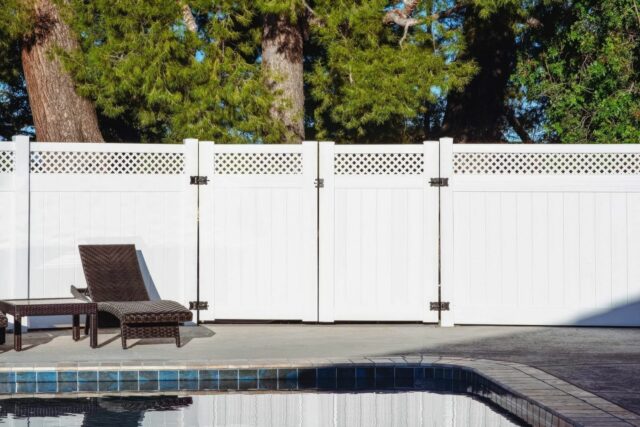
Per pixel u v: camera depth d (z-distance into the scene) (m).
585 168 12.21
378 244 12.19
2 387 8.37
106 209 11.91
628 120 16.95
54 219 11.74
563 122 17.81
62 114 16.27
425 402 7.73
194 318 12.11
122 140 20.72
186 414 7.18
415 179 12.20
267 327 12.06
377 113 15.35
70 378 8.47
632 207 12.12
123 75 14.64
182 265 12.09
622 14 16.94
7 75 18.44
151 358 9.20
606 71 17.28
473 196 12.19
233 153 12.26
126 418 7.02
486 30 18.91
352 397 7.96
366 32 15.62
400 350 9.85
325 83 16.53
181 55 14.91
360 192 12.20
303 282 12.20
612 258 12.10
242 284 12.19
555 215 12.15
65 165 11.87
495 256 12.15
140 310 9.98
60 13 15.19
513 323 12.11
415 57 15.53
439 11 18.02
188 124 15.00
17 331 9.80
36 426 6.69
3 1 14.78
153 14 14.68
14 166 11.62
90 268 11.31
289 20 16.48
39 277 11.66
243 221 12.20
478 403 7.68
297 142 16.19
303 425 6.74
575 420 5.96
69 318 11.91
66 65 15.42
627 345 10.31
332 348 10.00
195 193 12.13
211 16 15.74
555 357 9.34
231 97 14.98
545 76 18.45
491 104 20.05
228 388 8.45
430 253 12.16
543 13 17.89
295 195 12.20
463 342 10.54
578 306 12.12
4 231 11.57
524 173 12.27
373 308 12.17
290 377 8.66
